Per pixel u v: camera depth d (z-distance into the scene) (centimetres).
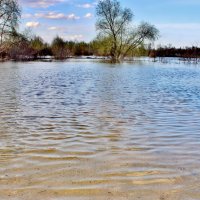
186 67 4847
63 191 508
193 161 646
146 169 603
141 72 3550
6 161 639
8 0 6066
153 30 6975
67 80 2444
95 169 602
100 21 6950
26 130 889
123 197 490
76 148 729
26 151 703
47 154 685
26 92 1686
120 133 867
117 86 2061
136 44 7038
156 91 1841
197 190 514
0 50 6372
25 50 6781
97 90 1825
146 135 845
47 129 904
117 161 645
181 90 1919
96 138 816
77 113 1141
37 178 557
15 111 1159
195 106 1320
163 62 6606
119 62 6288
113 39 7025
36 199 480
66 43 9544
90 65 4994
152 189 518
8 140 788
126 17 6931
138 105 1330
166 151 710
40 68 4025
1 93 1625
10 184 532
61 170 595
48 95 1588
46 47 8638
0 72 3209
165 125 963
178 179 557
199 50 8306
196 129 910
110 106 1296
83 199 482
